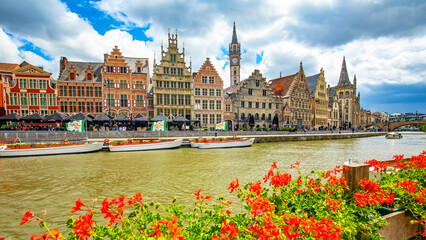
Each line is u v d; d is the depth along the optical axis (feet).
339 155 97.30
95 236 11.89
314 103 272.51
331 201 14.52
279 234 11.02
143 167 69.15
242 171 63.52
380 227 13.60
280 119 224.74
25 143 99.96
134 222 13.89
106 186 49.26
